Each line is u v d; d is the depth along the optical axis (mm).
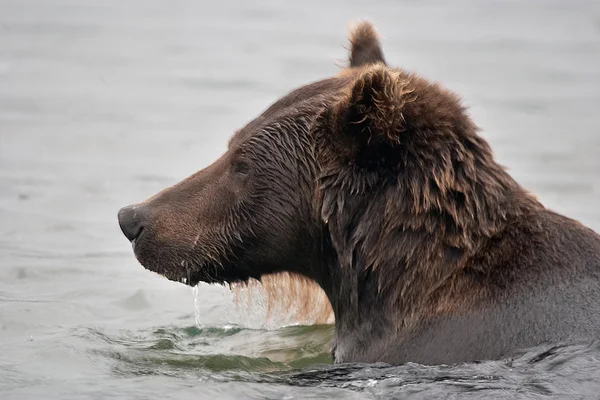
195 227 11109
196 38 40594
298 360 11680
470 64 35125
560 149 24016
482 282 9750
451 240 9914
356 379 9484
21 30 41438
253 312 13273
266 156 10820
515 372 8914
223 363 11180
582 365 8773
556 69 34469
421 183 10000
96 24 43344
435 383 8984
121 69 34438
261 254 11078
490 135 25547
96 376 10258
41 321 13648
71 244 17828
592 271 9531
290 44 39125
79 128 26438
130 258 17141
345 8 48906
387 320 10172
